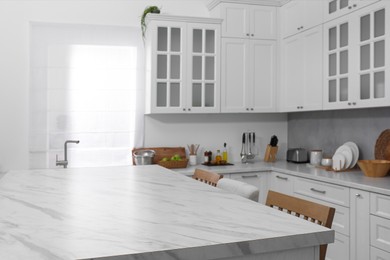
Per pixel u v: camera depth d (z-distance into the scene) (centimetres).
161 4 438
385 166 312
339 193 306
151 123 433
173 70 405
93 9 416
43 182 219
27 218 131
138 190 191
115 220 128
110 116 417
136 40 424
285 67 429
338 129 396
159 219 129
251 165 421
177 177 241
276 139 454
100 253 94
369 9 308
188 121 445
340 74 345
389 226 259
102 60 415
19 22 399
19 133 399
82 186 204
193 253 99
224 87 420
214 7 437
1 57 395
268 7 434
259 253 110
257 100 432
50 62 402
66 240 105
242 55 426
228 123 461
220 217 132
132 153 418
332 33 355
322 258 143
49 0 405
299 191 357
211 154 437
